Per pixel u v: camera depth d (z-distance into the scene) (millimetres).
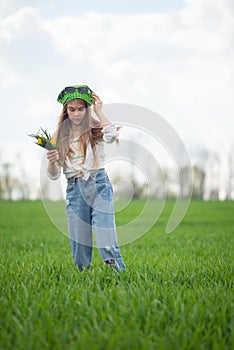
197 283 11805
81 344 7727
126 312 9109
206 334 8305
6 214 46625
